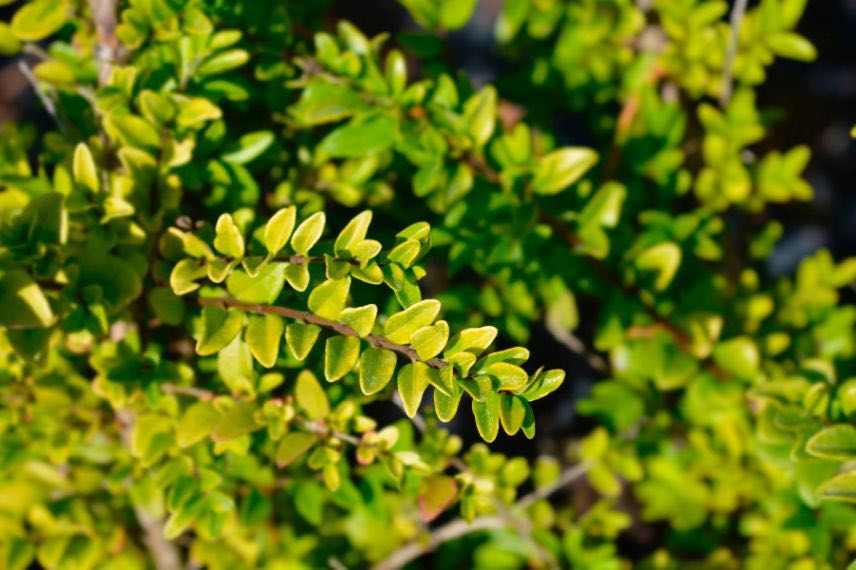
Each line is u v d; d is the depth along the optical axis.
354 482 0.55
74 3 0.54
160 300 0.50
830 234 1.24
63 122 0.53
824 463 0.51
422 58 0.60
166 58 0.52
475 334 0.45
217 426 0.49
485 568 0.67
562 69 0.72
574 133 1.03
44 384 0.54
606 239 0.56
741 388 0.59
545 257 0.58
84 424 0.55
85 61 0.54
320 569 0.66
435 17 0.58
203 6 0.52
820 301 0.68
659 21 0.72
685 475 0.65
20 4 1.10
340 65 0.54
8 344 0.48
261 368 0.53
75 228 0.50
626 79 0.68
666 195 0.65
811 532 0.57
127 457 0.57
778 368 0.61
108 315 0.49
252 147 0.53
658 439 0.65
